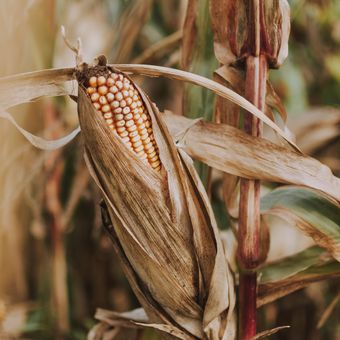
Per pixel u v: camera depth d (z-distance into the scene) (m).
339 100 1.95
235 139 1.03
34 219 1.59
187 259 1.00
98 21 1.87
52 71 0.97
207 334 1.02
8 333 1.42
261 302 1.09
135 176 0.97
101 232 1.70
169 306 1.02
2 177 1.32
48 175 1.54
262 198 1.12
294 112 1.67
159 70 0.99
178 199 0.99
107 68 0.94
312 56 1.97
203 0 1.13
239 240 1.04
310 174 1.03
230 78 1.05
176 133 1.05
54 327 1.55
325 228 1.07
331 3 1.93
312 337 1.72
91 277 1.79
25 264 1.68
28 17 1.26
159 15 1.86
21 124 1.35
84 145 0.98
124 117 0.94
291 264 1.11
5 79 0.97
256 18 1.02
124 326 1.18
